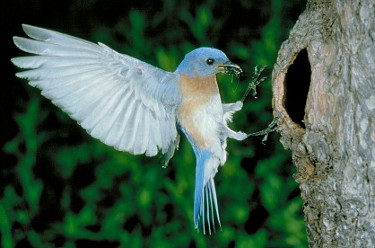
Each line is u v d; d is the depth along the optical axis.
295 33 8.16
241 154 12.77
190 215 12.14
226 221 12.42
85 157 14.21
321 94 7.63
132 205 12.58
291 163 12.98
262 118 13.16
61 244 13.28
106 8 16.22
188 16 13.73
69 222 12.74
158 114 7.94
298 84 8.36
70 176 14.34
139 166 12.74
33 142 13.25
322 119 7.65
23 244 13.22
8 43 16.33
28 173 13.15
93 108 7.47
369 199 7.38
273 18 13.28
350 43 7.36
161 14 15.23
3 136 15.28
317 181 7.81
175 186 12.21
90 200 13.09
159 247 12.31
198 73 8.34
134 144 7.72
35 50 7.11
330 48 7.67
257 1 15.42
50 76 7.21
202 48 8.39
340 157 7.51
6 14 16.55
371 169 7.32
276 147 13.16
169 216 12.66
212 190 8.48
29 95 15.58
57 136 14.88
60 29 16.39
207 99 8.38
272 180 12.19
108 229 12.56
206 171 8.49
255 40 14.88
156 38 14.88
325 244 7.79
